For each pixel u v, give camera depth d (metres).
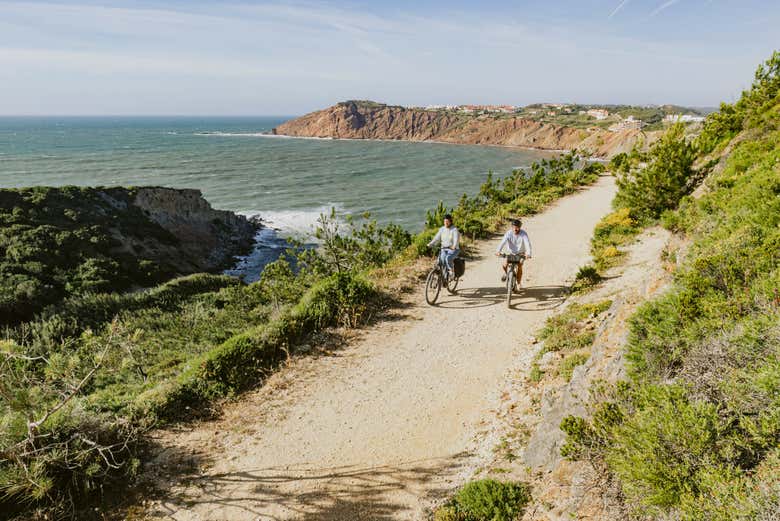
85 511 5.43
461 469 5.80
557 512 4.30
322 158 148.38
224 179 100.06
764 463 2.97
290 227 60.25
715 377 3.77
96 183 92.81
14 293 26.48
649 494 3.29
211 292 27.80
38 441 5.61
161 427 7.02
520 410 6.78
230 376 8.21
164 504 5.54
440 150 187.00
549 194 29.33
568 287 12.10
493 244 17.94
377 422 7.07
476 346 9.32
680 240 10.12
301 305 10.97
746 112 16.75
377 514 5.27
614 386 4.75
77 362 6.11
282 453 6.44
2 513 5.20
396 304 11.77
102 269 34.78
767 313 4.09
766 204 6.88
